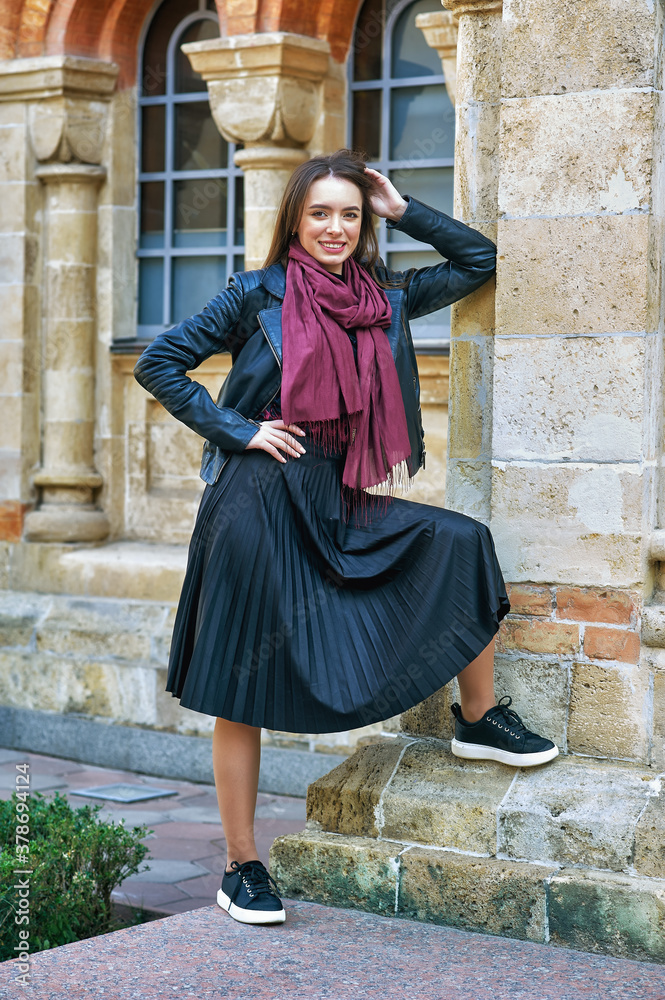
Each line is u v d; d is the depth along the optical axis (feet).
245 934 10.47
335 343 10.42
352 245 10.78
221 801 11.13
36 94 21.31
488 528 11.18
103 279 21.77
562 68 11.09
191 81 21.24
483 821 10.87
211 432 10.50
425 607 10.62
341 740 18.38
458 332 12.12
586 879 10.19
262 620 10.46
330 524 10.67
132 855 13.04
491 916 10.52
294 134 19.19
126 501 21.99
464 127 12.01
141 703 20.20
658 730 10.94
